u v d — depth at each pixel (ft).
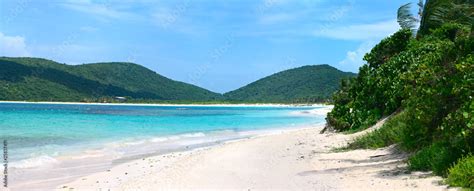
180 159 52.01
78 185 38.93
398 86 63.62
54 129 102.47
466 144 31.24
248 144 63.36
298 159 45.93
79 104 424.05
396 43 81.51
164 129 110.11
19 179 42.16
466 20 88.28
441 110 36.45
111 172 45.91
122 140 80.53
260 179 35.88
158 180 38.47
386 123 54.90
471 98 32.27
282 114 228.43
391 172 34.01
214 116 197.06
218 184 34.83
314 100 520.42
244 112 264.31
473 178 26.43
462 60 36.22
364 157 43.62
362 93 75.20
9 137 82.43
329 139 64.95
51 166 50.16
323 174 36.04
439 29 83.61
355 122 72.69
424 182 29.25
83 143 74.23
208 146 72.84
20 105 334.03
